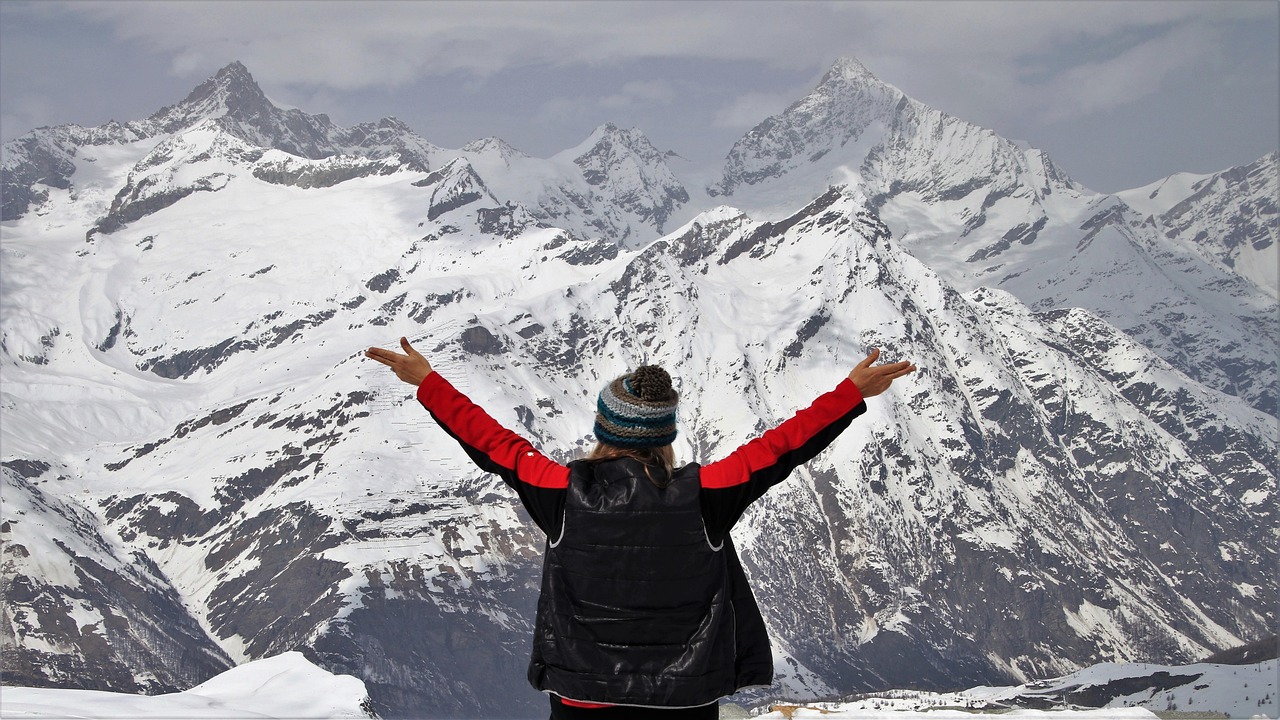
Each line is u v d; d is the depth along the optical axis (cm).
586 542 432
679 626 429
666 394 450
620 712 430
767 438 448
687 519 430
